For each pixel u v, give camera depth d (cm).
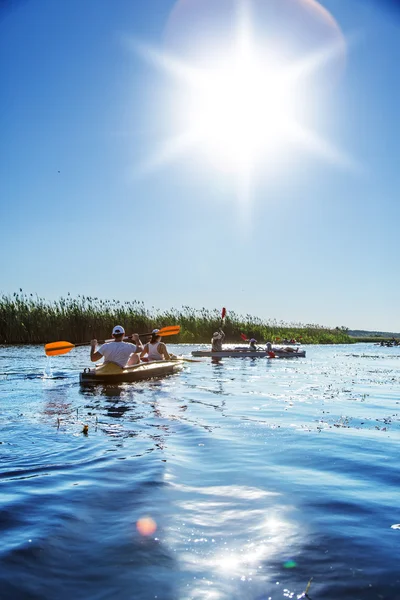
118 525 313
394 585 240
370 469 448
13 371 1380
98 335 3138
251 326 3766
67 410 750
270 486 396
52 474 421
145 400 863
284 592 234
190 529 309
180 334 3456
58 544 284
